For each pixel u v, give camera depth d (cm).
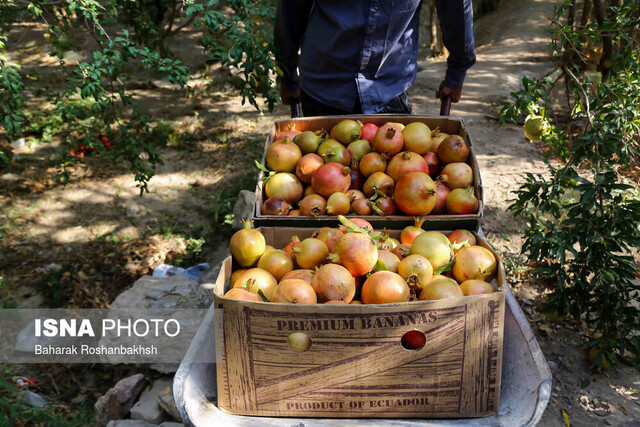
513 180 478
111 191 652
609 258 292
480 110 657
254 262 201
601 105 301
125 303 417
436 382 165
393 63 301
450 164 238
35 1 363
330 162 243
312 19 299
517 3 1208
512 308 192
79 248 573
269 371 165
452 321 160
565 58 333
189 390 173
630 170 435
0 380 400
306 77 308
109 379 434
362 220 220
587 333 341
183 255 564
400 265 190
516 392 176
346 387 165
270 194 244
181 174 673
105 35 328
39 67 919
